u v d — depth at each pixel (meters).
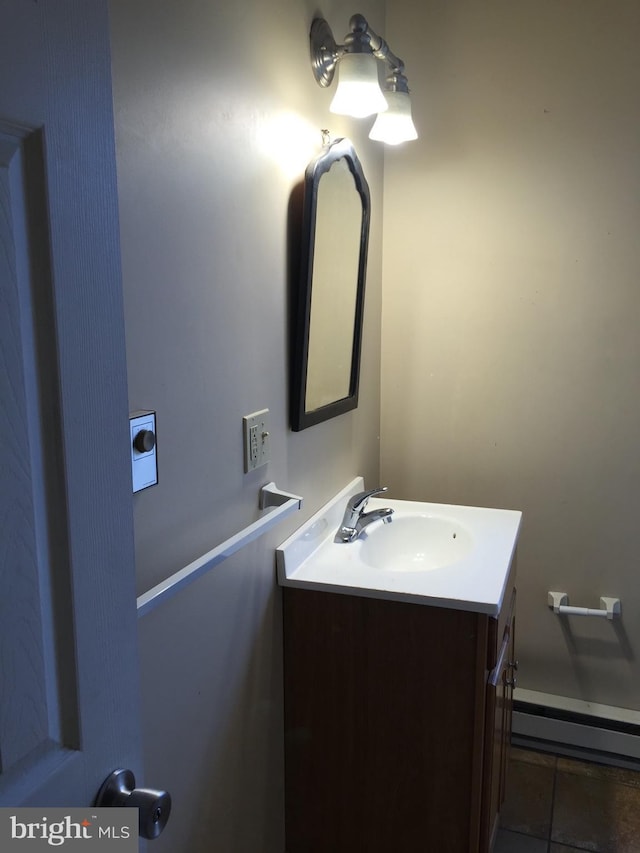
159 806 0.72
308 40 1.59
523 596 2.33
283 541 1.63
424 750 1.57
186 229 1.17
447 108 2.16
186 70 1.14
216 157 1.24
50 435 0.62
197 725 1.30
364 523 1.89
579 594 2.27
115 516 0.71
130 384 1.05
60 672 0.65
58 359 0.62
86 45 0.63
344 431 2.05
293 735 1.68
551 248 2.13
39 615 0.62
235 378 1.36
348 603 1.57
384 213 2.28
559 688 2.34
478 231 2.19
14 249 0.57
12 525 0.58
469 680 1.51
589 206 2.08
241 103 1.31
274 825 1.66
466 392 2.29
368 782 1.63
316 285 1.67
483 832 1.58
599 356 2.14
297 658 1.64
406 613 1.53
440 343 2.29
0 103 0.54
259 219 1.41
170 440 1.16
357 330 2.00
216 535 1.33
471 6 2.09
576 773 2.19
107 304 0.68
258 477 1.49
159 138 1.08
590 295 2.12
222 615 1.37
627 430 2.15
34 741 0.62
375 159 2.17
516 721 2.31
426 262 2.26
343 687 1.61
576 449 2.21
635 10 1.95
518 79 2.08
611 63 1.99
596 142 2.04
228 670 1.41
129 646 0.75
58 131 0.60
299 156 1.57
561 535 2.27
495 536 1.86
